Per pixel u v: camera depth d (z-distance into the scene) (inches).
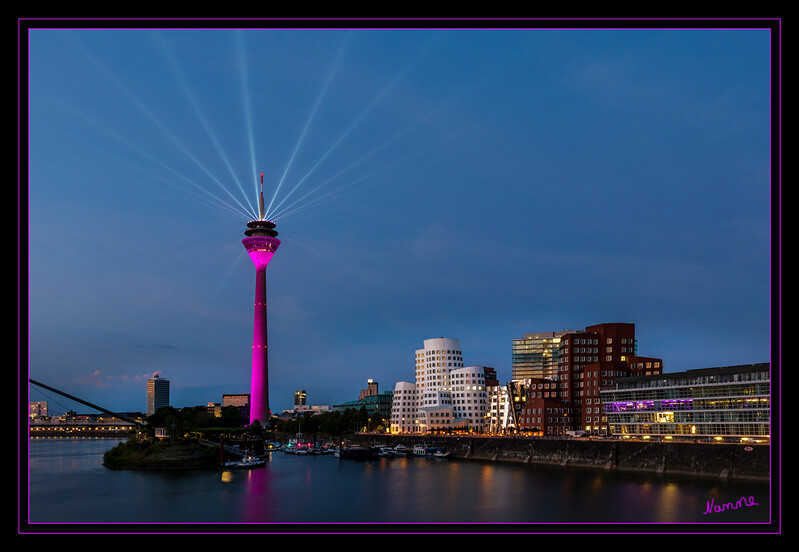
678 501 6176.2
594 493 6820.9
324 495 7214.6
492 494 7022.6
